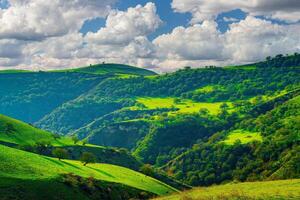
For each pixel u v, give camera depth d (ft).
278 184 221.25
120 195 376.89
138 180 463.83
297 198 175.11
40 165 359.46
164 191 456.86
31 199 284.41
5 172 309.42
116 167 520.01
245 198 178.81
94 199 335.67
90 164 503.61
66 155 518.37
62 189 317.83
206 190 233.96
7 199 268.41
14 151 381.60
